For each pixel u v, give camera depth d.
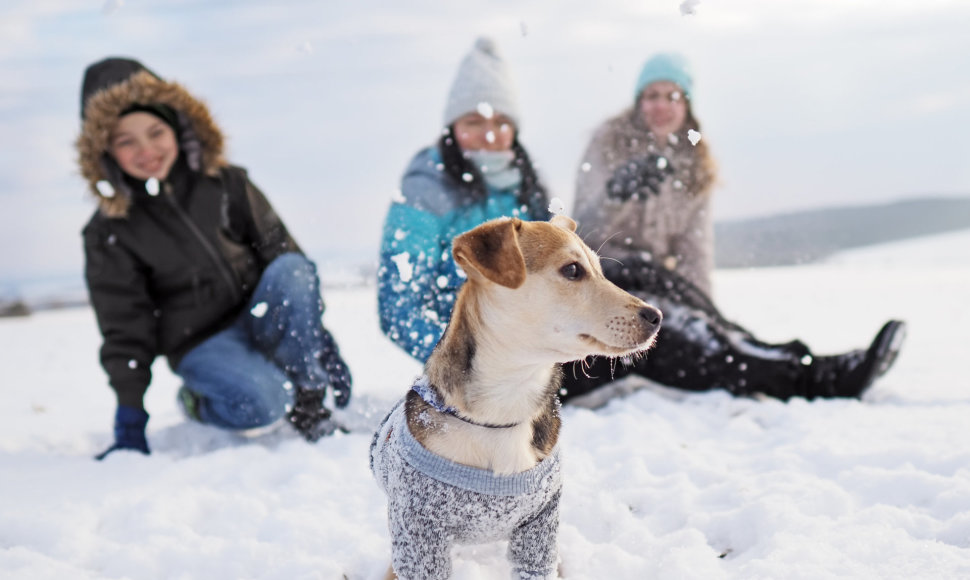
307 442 3.71
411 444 1.99
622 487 2.91
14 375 6.48
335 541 2.57
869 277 11.05
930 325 6.55
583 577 2.29
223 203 3.82
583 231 4.20
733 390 4.01
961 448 2.98
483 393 1.98
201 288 3.75
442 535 1.97
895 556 2.19
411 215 3.56
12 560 2.47
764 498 2.58
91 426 4.50
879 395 4.04
